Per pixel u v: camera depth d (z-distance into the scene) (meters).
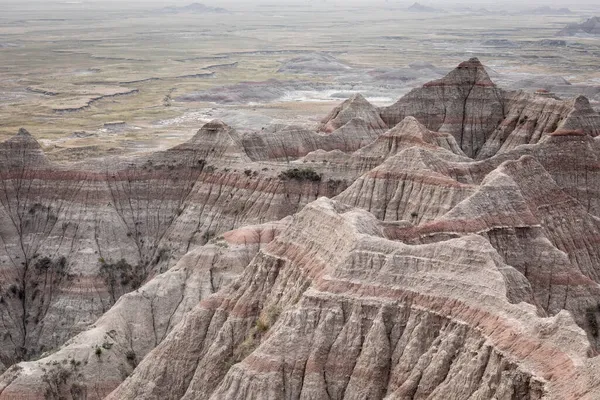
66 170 144.25
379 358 73.56
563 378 60.84
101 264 133.25
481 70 184.75
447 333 71.56
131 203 142.62
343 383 74.50
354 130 163.25
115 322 106.06
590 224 110.44
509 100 178.88
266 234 115.94
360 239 79.88
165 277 112.25
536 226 98.06
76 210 140.00
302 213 91.00
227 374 79.12
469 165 124.81
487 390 64.94
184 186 144.50
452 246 76.31
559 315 64.88
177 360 89.94
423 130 143.50
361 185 121.00
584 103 159.62
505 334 66.88
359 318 75.81
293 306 80.00
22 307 129.00
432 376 69.75
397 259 77.38
